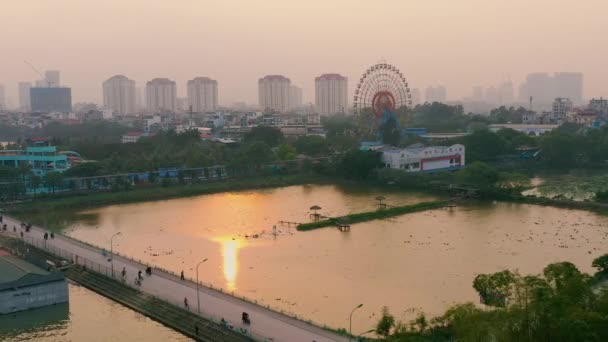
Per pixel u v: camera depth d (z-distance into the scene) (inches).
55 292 4192.9
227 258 5083.7
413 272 4532.5
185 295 4025.6
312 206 7268.7
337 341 3154.5
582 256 4864.7
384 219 6628.9
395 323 3339.1
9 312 4037.9
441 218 6599.4
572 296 2876.5
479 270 4532.5
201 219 6796.3
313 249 5324.8
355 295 4045.3
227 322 3464.6
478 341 2650.1
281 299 4003.4
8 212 7219.5
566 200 7308.1
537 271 4429.1
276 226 6338.6
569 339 2564.0
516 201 7593.5
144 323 3826.3
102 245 5610.2
